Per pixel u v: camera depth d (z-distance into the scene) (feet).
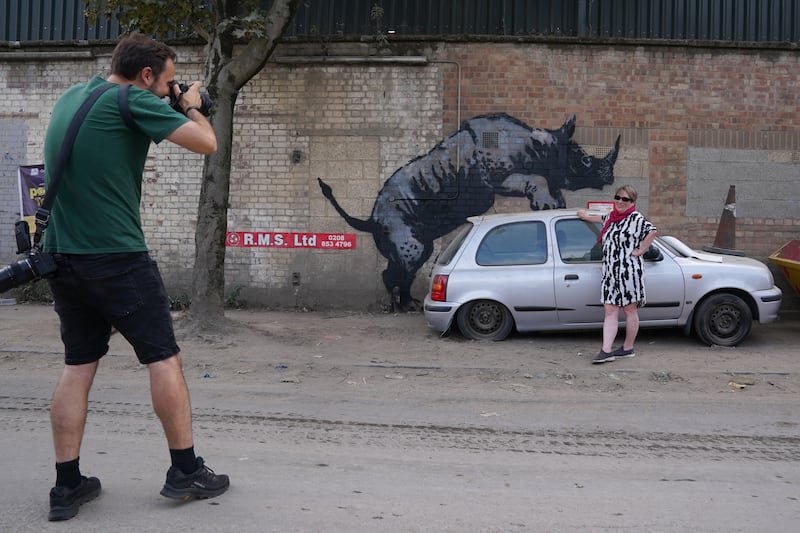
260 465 15.14
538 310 27.94
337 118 37.40
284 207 37.78
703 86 36.73
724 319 27.66
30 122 39.34
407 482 14.26
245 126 37.83
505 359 25.71
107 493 13.20
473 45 36.76
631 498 13.51
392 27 37.27
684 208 36.88
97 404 19.95
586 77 36.68
